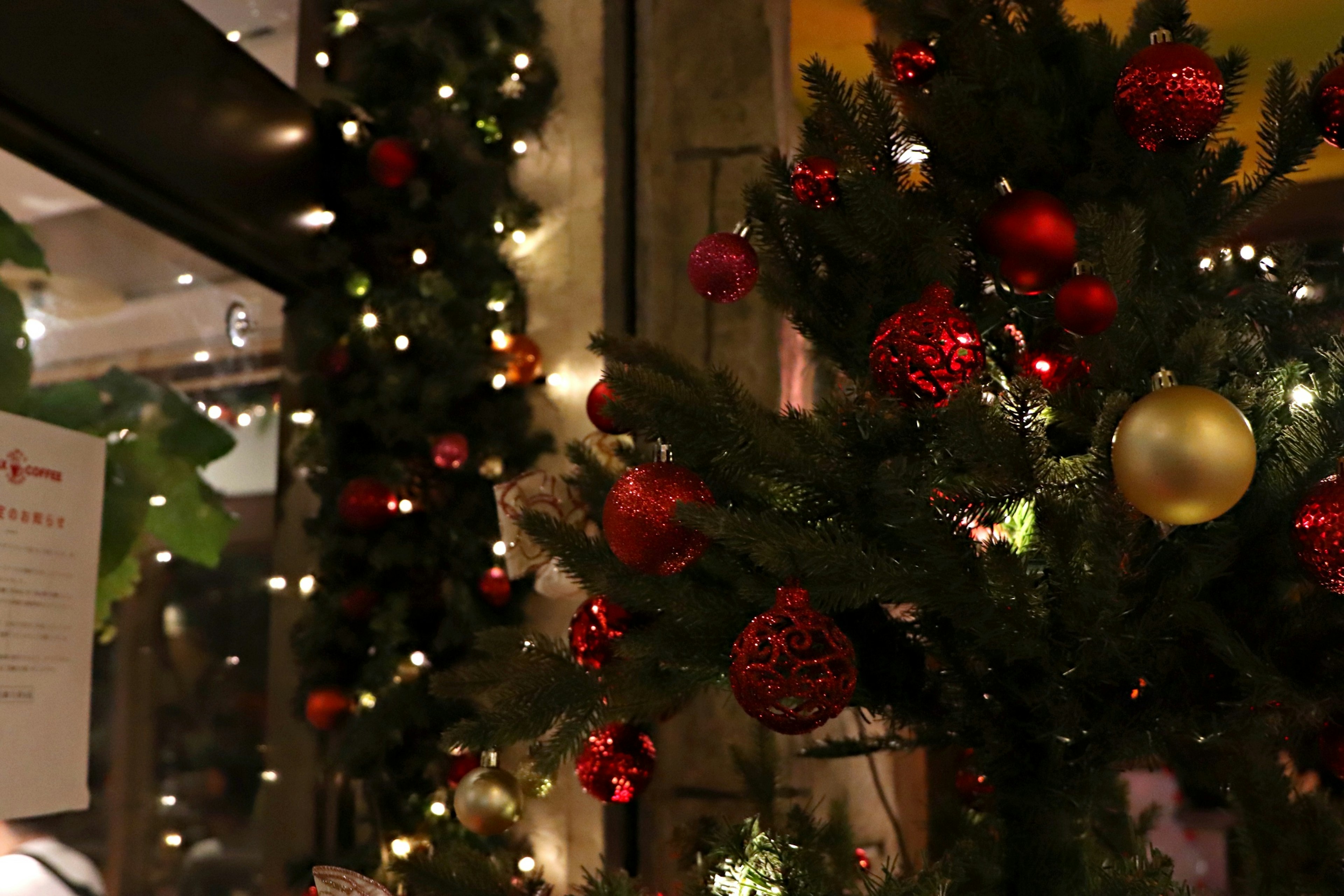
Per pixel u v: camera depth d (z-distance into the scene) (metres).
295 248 2.02
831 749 1.60
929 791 2.14
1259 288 1.42
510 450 1.97
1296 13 2.32
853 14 2.25
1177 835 3.04
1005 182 1.45
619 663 1.46
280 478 2.13
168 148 1.82
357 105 2.12
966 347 1.31
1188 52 1.34
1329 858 1.31
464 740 1.39
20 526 1.69
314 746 2.02
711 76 2.07
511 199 2.06
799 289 1.48
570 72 2.08
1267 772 1.34
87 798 1.74
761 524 1.28
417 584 1.98
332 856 1.97
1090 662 1.32
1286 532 1.29
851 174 1.37
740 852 1.39
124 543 1.88
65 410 1.82
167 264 1.99
